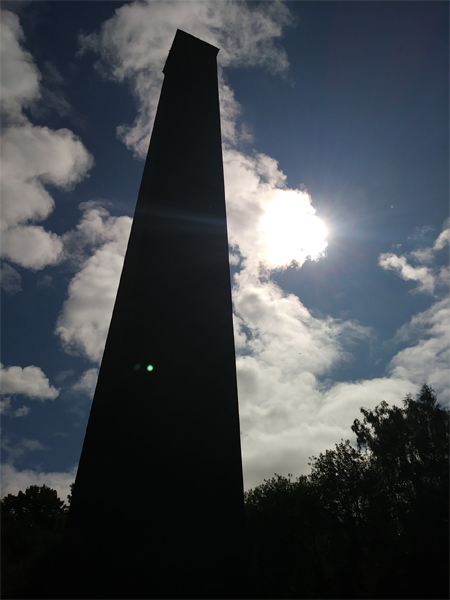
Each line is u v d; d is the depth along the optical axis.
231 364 12.16
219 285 13.55
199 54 20.89
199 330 12.20
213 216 15.06
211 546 9.05
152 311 11.73
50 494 49.12
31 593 8.98
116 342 11.94
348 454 35.19
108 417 9.69
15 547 30.45
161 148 15.81
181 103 18.03
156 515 8.91
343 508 32.81
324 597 30.42
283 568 33.19
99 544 8.17
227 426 10.98
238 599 8.60
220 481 10.03
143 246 12.94
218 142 17.89
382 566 23.14
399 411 28.22
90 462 10.18
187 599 8.20
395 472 27.34
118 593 7.80
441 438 24.98
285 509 35.84
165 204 14.26
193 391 11.02
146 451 9.58
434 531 21.11
